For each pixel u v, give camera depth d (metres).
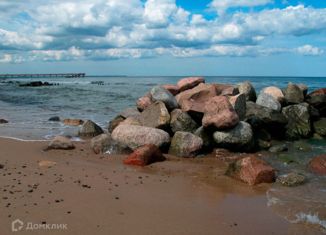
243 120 15.12
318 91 19.23
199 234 6.59
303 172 11.13
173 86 18.23
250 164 10.14
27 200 7.72
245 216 7.53
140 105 16.88
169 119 14.57
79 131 16.69
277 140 16.31
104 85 71.00
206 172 10.94
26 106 30.09
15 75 139.12
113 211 7.40
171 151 13.13
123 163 11.65
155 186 9.32
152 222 6.98
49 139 15.47
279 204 8.29
